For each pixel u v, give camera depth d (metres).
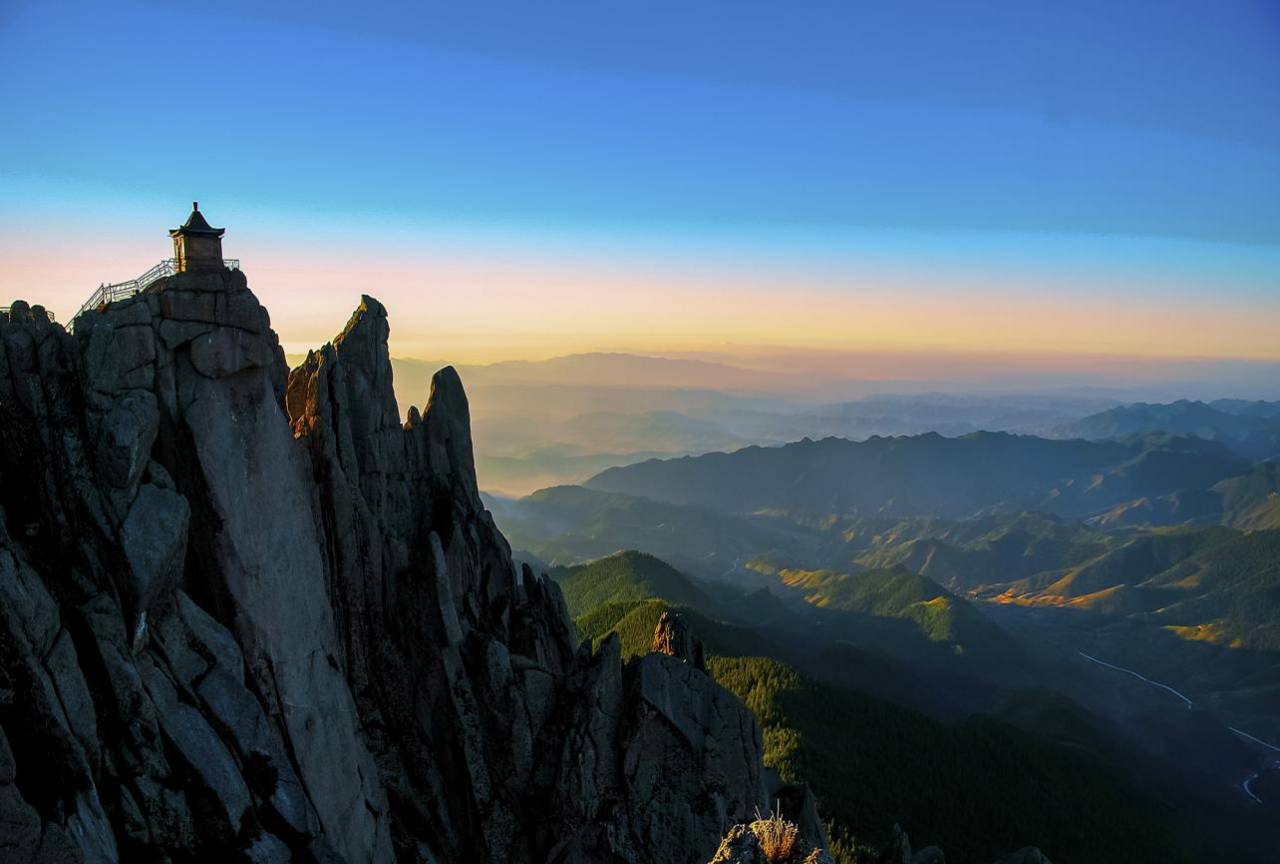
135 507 43.66
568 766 59.28
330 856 44.97
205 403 47.31
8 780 34.12
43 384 44.91
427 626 59.88
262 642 48.19
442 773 59.25
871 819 138.38
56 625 39.47
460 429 72.50
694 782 60.97
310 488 57.25
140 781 40.84
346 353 65.69
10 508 43.91
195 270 47.28
